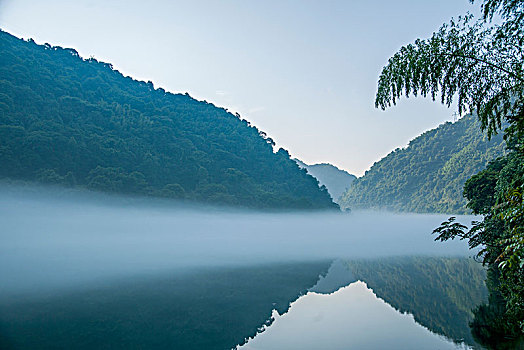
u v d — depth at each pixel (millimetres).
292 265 37250
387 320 15391
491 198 20609
